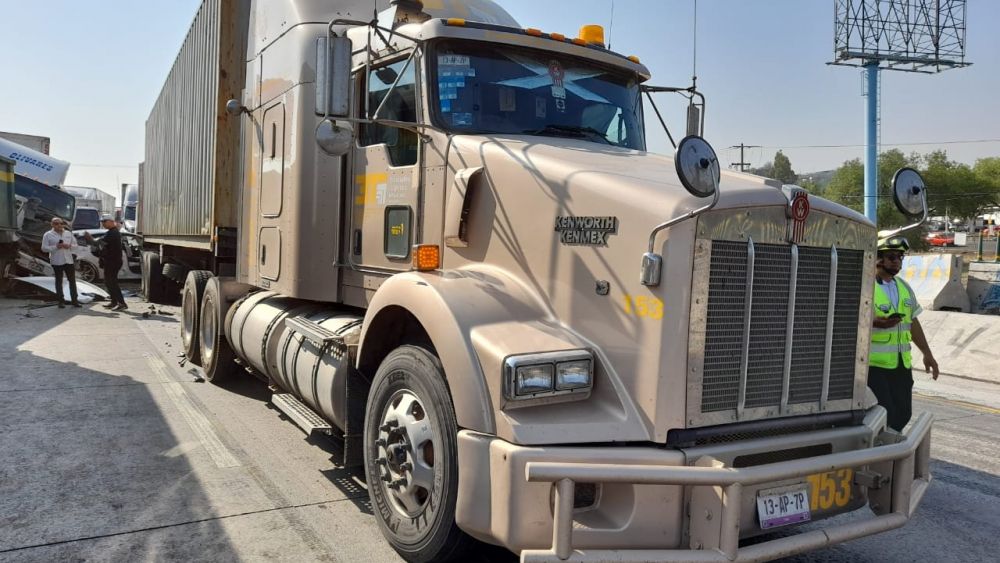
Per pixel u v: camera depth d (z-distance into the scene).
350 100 4.00
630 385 3.06
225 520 4.14
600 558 2.76
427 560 3.52
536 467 2.70
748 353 3.16
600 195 3.28
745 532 2.99
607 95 4.89
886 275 5.49
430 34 4.30
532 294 3.55
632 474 2.74
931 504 5.13
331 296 5.30
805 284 3.37
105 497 4.41
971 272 18.78
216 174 8.12
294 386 5.31
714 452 3.00
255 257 6.39
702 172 2.82
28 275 17.78
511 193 3.74
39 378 7.67
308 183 5.45
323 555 3.75
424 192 4.34
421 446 3.61
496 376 3.07
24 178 18.77
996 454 6.47
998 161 71.88
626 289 3.11
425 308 3.52
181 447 5.46
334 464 5.20
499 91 4.46
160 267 15.53
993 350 10.71
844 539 3.13
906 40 36.16
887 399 5.47
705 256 3.00
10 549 3.67
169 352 9.61
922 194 3.76
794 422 3.36
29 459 5.05
